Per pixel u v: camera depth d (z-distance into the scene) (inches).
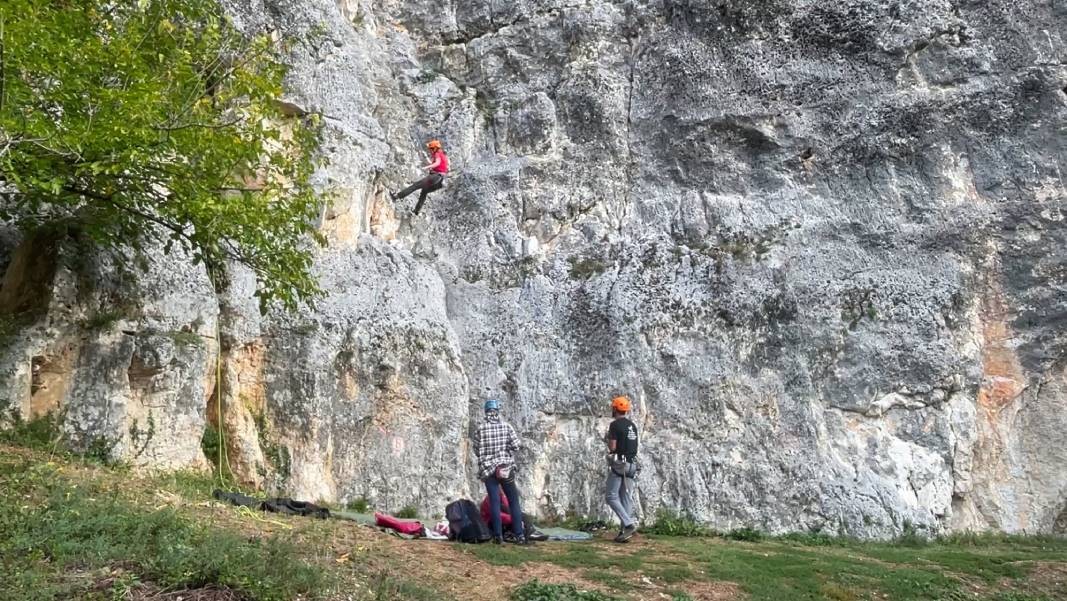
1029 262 480.4
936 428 461.7
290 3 502.0
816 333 472.7
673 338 480.7
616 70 578.6
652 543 358.0
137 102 282.0
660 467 454.3
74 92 287.0
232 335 416.5
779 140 526.6
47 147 275.0
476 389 494.0
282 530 277.9
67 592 191.5
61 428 333.4
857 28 529.0
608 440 366.6
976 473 470.9
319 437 420.8
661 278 498.3
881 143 510.9
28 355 332.2
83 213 362.9
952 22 521.7
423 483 442.6
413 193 554.9
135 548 214.4
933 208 495.8
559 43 592.1
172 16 346.6
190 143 308.0
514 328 505.0
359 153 505.7
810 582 307.0
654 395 471.5
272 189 355.6
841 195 512.4
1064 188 482.3
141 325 367.6
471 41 614.9
